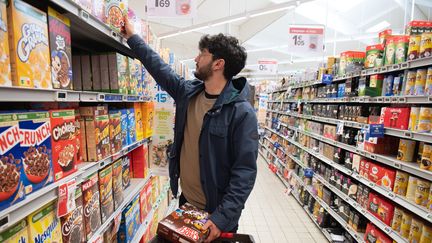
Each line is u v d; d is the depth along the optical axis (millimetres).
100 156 1316
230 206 1235
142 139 2057
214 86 1469
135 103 1915
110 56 1481
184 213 1299
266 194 5145
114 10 1454
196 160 1541
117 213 1515
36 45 844
